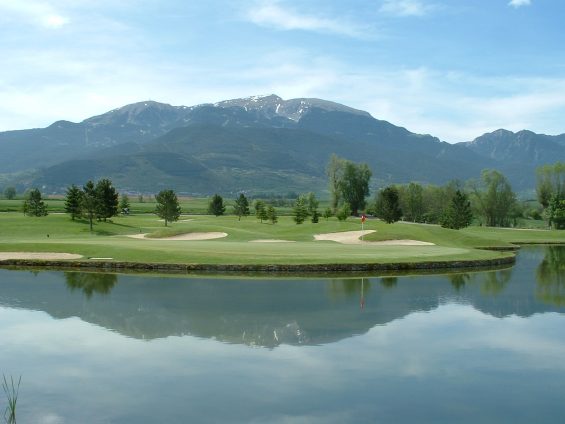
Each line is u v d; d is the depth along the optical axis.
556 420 15.52
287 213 192.25
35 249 56.78
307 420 15.32
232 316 27.94
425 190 161.62
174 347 22.22
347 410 16.03
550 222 139.75
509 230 121.81
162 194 105.81
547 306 32.00
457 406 16.42
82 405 16.30
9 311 29.22
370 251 57.84
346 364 20.14
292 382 18.19
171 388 17.62
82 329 25.19
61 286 38.16
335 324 26.38
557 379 18.78
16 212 140.00
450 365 20.14
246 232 83.12
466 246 78.50
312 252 55.16
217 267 47.03
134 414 15.65
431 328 25.84
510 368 19.89
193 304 31.25
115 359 20.59
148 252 52.88
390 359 20.78
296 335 24.22
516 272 51.03
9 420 14.97
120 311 29.12
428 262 51.66
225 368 19.58
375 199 162.25
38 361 20.38
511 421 15.45
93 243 62.19
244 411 15.88
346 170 151.00
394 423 15.24
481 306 31.88
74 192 100.88
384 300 33.38
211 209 156.25
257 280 41.75
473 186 152.12
